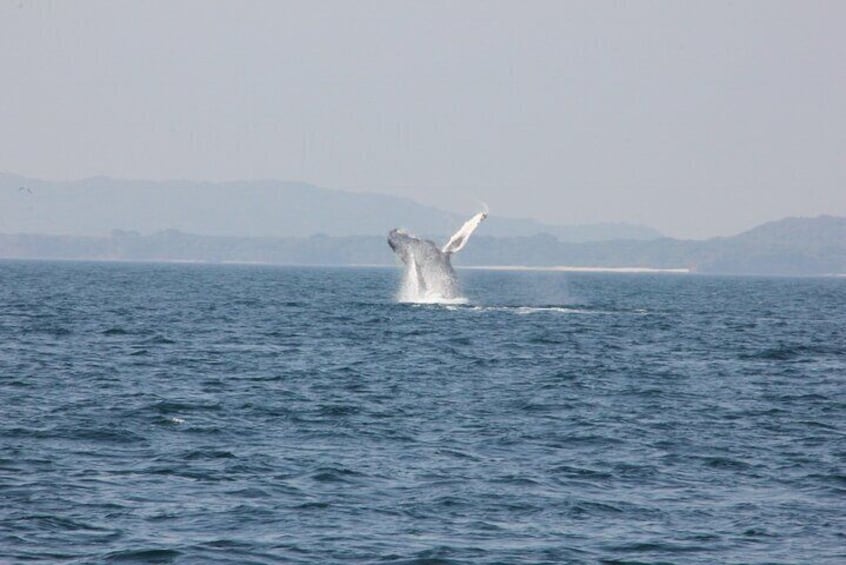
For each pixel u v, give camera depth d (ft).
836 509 325.42
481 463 375.45
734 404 515.91
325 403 492.13
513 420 458.50
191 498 324.80
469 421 453.99
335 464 367.66
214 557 274.57
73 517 303.48
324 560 274.57
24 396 495.00
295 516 309.01
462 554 280.51
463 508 320.09
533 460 381.81
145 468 359.25
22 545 280.10
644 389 557.74
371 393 525.75
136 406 472.03
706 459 388.78
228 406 478.59
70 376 567.59
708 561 279.08
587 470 368.68
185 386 539.70
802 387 583.58
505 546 287.89
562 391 544.62
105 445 392.27
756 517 316.60
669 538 296.71
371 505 321.11
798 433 442.50
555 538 295.28
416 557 277.44
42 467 356.59
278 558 275.18
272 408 475.72
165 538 287.89
